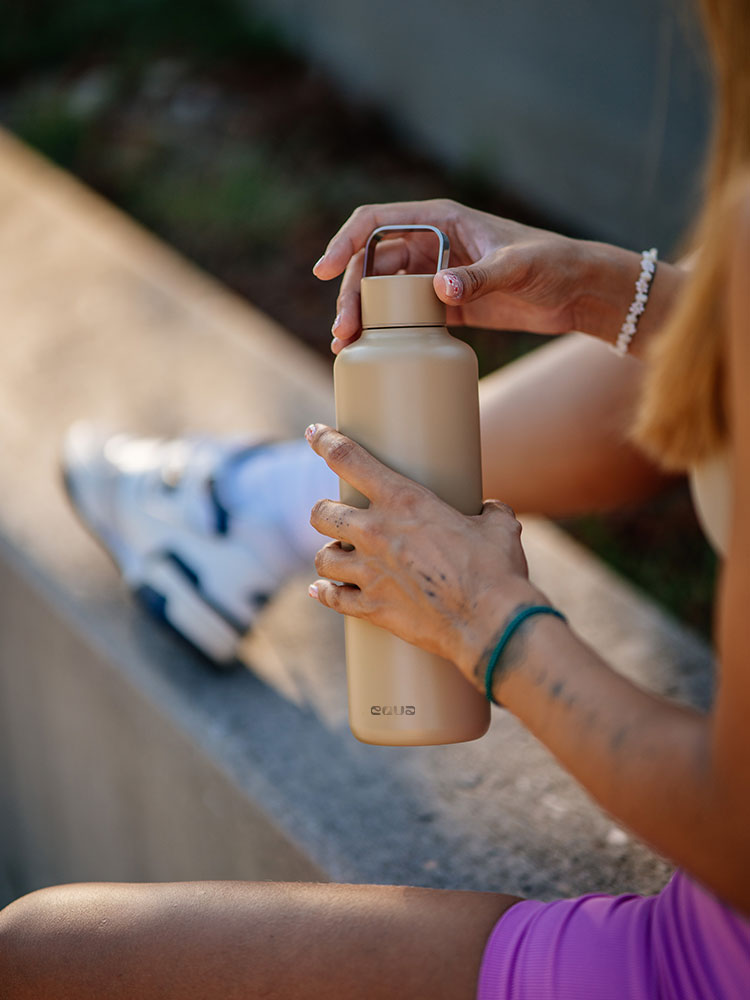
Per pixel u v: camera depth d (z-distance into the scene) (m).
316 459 1.38
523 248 0.96
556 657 0.68
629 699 0.65
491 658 0.70
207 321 2.50
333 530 0.77
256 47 5.05
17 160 3.27
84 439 1.64
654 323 1.04
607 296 1.04
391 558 0.74
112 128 4.59
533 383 1.30
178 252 3.78
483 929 0.75
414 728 0.82
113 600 1.66
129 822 1.60
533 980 0.71
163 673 1.51
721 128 0.71
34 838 1.92
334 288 3.54
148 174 4.26
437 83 4.45
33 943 0.79
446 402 0.81
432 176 4.36
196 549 1.44
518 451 1.29
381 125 4.61
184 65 5.00
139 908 0.80
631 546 2.56
